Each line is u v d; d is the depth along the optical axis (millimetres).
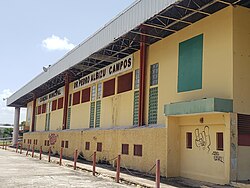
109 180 15898
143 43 21609
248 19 15703
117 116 25234
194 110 15141
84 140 28531
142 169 19062
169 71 19344
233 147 14305
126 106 24062
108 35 21328
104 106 27719
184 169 16984
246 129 14820
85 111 31547
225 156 14414
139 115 21312
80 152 28938
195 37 17500
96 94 29594
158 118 19859
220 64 15664
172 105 16781
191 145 16750
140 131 19734
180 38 18688
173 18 17328
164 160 17109
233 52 15078
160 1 15836
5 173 17672
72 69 30719
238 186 13508
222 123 14750
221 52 15695
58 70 32750
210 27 16578
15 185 13500
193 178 16250
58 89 39969
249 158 14711
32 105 51156
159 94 20047
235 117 14570
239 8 15578
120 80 25453
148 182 14945
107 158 23812
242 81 15078
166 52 19828
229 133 14312
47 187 13094
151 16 16516
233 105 14641
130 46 22531
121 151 21781
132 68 23797
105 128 25938
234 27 15297
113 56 25234
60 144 34750
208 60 16422
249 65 15398
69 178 16141
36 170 19562
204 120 15797
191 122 16625
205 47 16734
